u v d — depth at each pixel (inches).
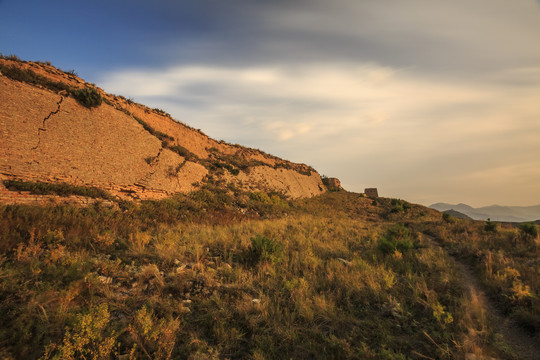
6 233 286.0
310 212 1389.0
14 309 169.2
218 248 391.9
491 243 473.7
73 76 715.4
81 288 198.2
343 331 187.0
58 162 534.6
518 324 194.9
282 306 221.0
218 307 210.8
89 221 412.5
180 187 861.8
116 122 698.8
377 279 280.7
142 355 146.2
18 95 490.9
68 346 130.3
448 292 250.7
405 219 1327.5
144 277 242.8
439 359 153.6
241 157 1686.8
